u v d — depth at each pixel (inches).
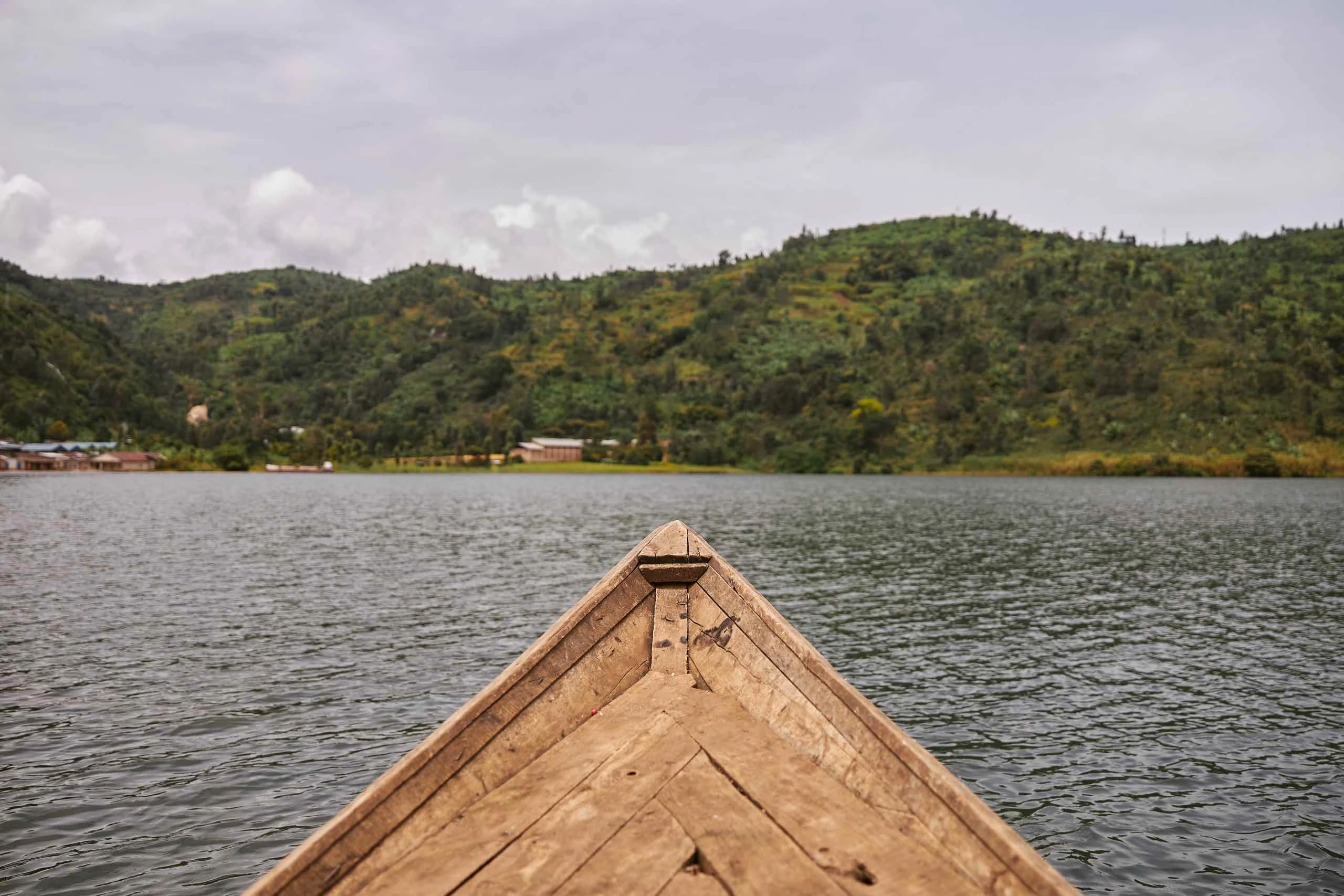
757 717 204.7
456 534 2006.6
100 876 386.6
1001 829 149.3
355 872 157.3
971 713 631.8
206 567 1385.3
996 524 2420.0
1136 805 476.1
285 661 754.2
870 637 885.2
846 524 2377.0
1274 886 393.7
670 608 234.1
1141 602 1121.4
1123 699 669.3
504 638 852.0
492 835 162.6
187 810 451.2
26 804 456.1
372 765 513.3
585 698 212.2
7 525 2148.1
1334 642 879.1
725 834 158.2
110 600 1064.8
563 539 1897.1
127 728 573.9
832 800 170.4
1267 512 2992.1
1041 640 877.8
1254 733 591.5
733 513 2839.6
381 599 1077.1
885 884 143.6
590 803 170.6
